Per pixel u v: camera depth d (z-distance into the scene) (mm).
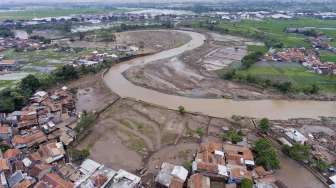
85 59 137000
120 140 73438
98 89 106688
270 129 79938
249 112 92000
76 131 74125
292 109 95125
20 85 98812
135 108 90938
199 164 59906
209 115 88688
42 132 72562
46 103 89812
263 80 111125
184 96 102250
